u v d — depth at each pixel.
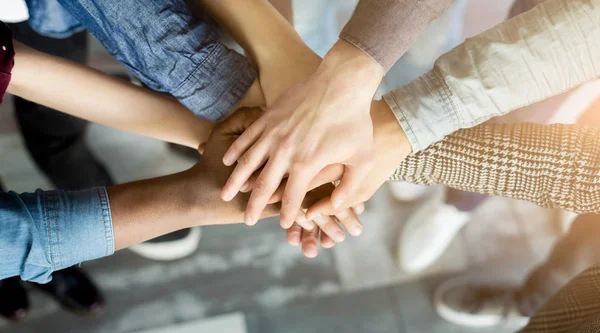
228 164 0.94
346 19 1.26
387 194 1.67
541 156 0.94
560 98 1.17
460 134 0.97
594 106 1.21
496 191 0.98
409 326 1.52
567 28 0.90
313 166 0.90
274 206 0.99
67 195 0.92
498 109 0.94
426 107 0.93
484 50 0.92
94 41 1.61
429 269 1.59
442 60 0.94
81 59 1.32
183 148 1.57
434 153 0.98
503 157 0.95
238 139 0.93
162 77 0.97
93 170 1.42
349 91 0.90
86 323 1.50
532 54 0.91
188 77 0.96
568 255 1.30
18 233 0.88
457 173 0.98
